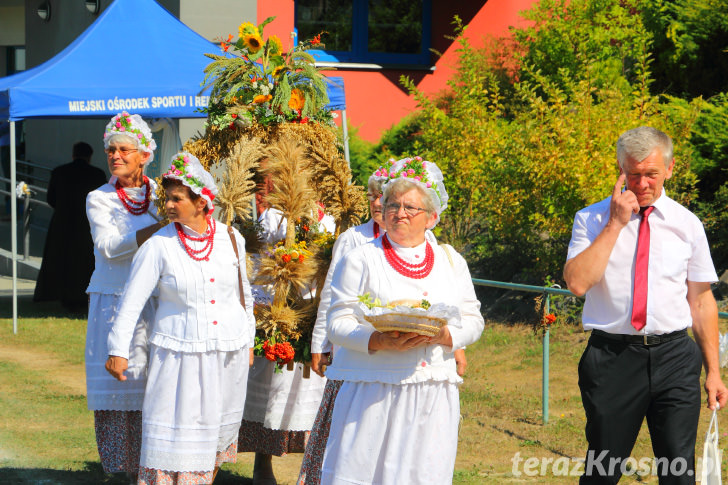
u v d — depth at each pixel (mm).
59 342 9609
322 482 3688
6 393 7410
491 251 10562
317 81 5746
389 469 3570
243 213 5293
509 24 13891
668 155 3838
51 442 6066
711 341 4031
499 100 12273
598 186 8852
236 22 12062
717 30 10992
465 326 3748
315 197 5473
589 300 4008
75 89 9070
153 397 4395
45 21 17781
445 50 14148
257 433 5309
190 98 9547
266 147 5488
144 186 5215
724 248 9320
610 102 9469
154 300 4922
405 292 3660
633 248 3873
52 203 11555
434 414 3633
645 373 3859
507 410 7012
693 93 11203
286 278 5152
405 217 3664
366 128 13781
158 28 10047
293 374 5203
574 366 8055
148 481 4406
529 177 9477
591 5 11734
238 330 4547
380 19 13961
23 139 19781
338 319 3682
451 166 10773
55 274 11500
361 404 3607
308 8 13516
